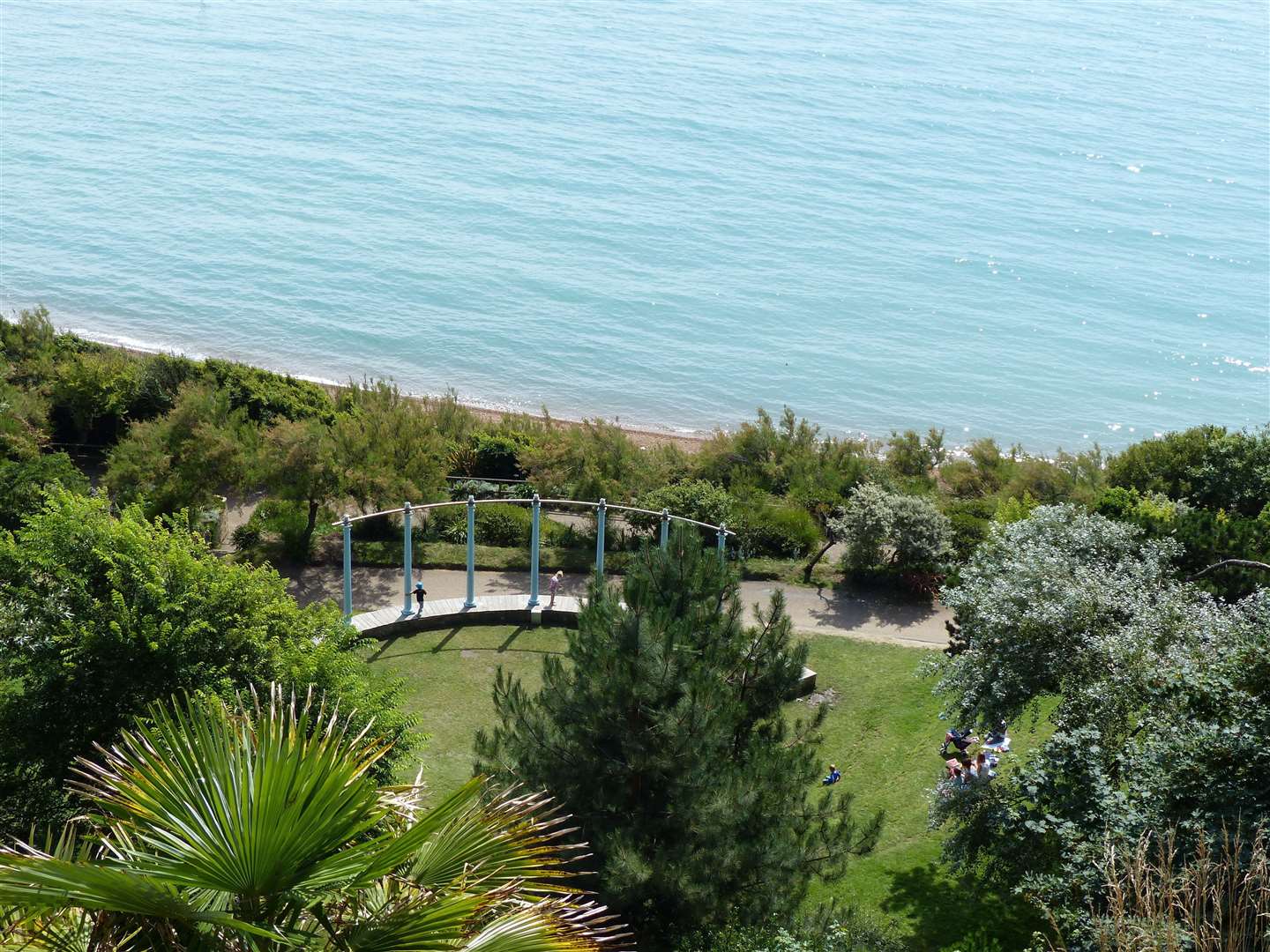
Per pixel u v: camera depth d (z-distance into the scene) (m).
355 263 93.69
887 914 21.06
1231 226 118.44
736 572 19.77
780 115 158.50
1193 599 22.30
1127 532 23.95
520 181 121.81
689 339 84.12
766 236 109.12
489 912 7.81
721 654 18.84
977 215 118.69
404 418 46.47
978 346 86.62
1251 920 11.78
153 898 6.88
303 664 20.59
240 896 7.40
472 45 196.75
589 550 40.44
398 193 114.56
